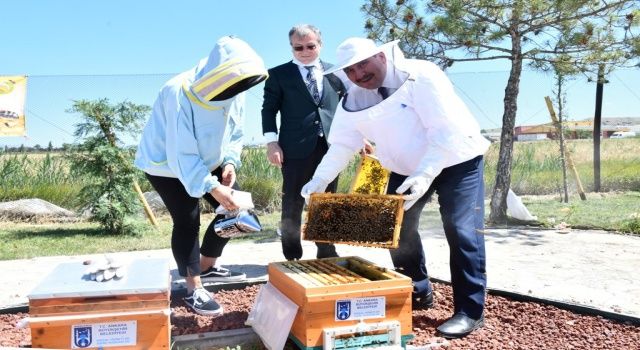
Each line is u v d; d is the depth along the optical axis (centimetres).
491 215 1074
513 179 1492
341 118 445
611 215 1101
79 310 329
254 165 1288
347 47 385
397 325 363
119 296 332
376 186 462
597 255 755
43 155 1222
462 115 416
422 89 404
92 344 330
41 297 323
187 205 451
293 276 375
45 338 326
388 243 378
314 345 349
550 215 1123
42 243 882
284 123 584
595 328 437
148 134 450
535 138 1501
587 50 986
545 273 644
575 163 1509
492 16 998
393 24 1059
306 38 567
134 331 335
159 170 441
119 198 985
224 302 492
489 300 509
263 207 1289
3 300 534
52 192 1216
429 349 384
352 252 779
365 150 522
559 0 912
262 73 398
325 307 350
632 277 623
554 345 404
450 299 513
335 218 400
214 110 420
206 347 389
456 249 430
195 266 461
